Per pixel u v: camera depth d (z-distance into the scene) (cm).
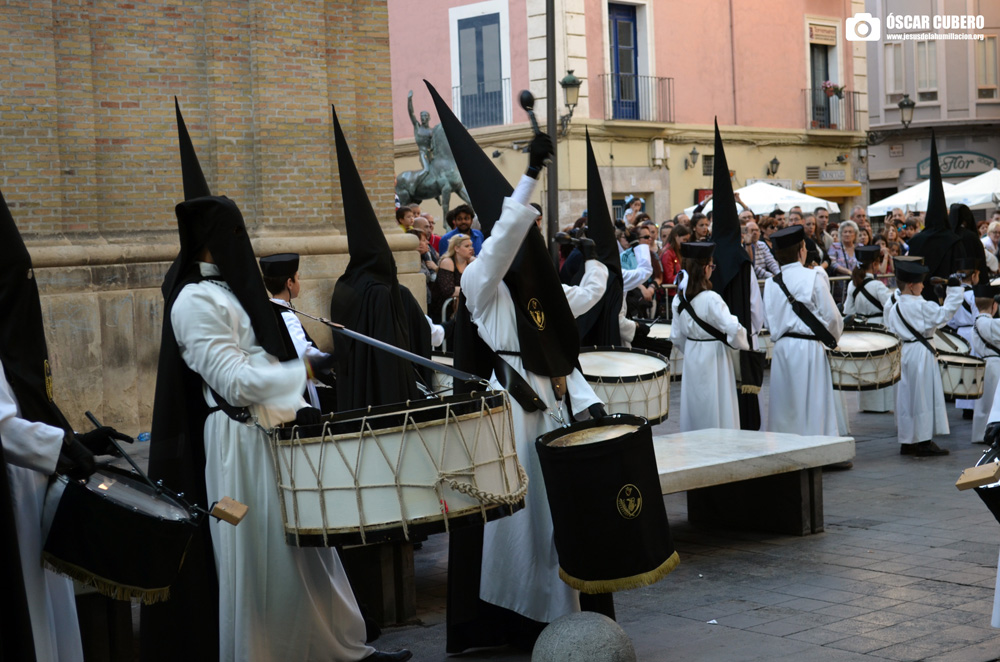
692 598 612
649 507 468
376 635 559
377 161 1367
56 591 414
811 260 1538
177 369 455
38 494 397
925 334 1035
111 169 1172
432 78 2816
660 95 2827
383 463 428
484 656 529
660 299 1573
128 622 527
